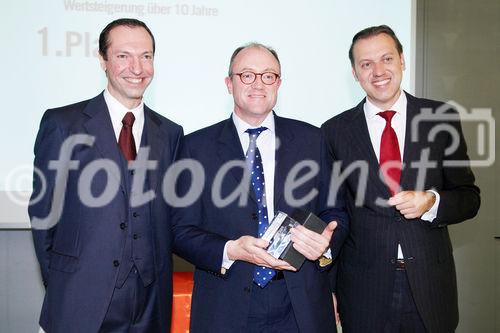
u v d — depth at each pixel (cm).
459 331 286
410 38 254
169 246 170
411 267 169
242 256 153
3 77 235
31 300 262
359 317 174
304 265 163
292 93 251
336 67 252
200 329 162
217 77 248
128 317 160
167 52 245
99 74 241
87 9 239
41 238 159
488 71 277
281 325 160
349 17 252
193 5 246
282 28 250
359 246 176
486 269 284
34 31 236
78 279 154
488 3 275
